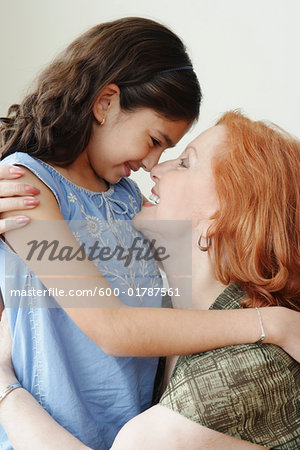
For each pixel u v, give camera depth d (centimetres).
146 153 138
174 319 108
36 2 293
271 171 116
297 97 273
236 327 108
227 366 105
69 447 108
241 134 121
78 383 121
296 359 109
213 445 104
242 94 279
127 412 122
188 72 140
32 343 119
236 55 278
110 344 107
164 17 283
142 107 134
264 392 105
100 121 133
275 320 109
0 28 297
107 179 138
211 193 121
